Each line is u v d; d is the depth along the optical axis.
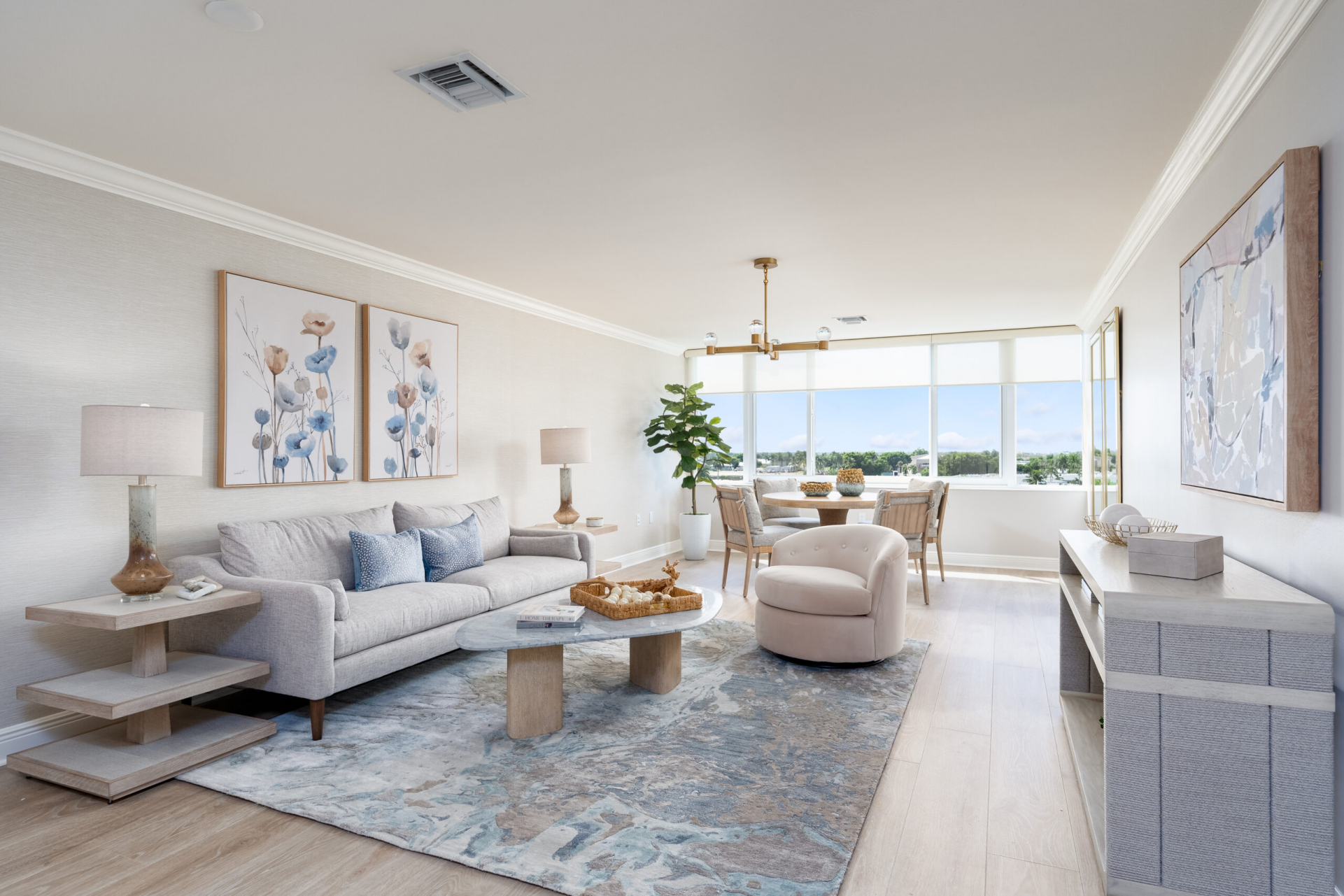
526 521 5.77
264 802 2.43
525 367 5.77
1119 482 4.55
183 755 2.64
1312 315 1.84
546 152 2.97
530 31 2.11
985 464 7.32
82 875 2.03
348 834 2.25
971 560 7.20
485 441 5.32
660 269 4.84
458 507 4.70
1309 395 1.85
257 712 3.29
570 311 6.24
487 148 2.93
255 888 1.97
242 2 1.96
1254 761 1.80
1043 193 3.42
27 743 2.85
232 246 3.62
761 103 2.55
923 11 2.02
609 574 6.79
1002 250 4.37
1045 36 2.13
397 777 2.61
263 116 2.64
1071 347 6.94
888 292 5.50
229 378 3.57
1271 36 2.02
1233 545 2.53
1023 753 2.83
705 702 3.37
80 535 3.02
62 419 2.96
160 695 2.60
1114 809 1.92
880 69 2.33
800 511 7.48
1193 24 2.07
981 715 3.23
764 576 4.13
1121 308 4.59
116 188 3.13
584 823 2.28
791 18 2.05
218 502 3.56
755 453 8.34
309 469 3.97
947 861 2.10
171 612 2.71
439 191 3.40
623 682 3.68
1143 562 2.18
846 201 3.54
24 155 2.81
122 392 3.16
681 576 6.75
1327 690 1.75
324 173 3.18
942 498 6.29
